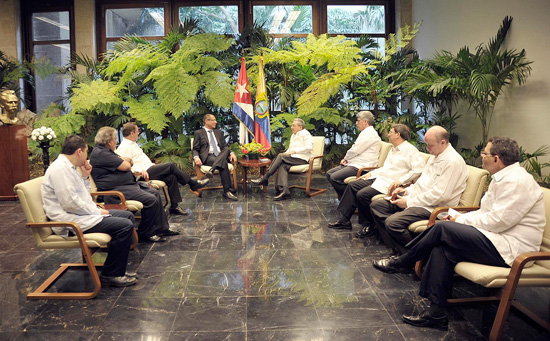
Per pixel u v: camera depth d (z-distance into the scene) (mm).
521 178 2699
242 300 3203
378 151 5660
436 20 8672
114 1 10039
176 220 5445
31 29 10320
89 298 3244
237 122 9492
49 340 2670
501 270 2574
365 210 4656
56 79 10508
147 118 8242
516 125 6438
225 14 10148
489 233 2715
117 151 5551
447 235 2742
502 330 2486
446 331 2752
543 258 2410
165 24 10133
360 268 3818
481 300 3111
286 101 8969
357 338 2672
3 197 6691
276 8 10125
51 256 4203
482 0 7070
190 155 8773
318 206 6117
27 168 6875
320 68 9148
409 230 3654
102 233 3348
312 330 2768
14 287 3488
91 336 2713
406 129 4578
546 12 5703
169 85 8141
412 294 3287
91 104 8219
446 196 3555
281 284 3486
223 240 4637
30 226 3123
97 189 4555
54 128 8391
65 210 3303
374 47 9312
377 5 10172
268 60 8508
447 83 6414
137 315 2984
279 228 5062
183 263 3965
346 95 9641
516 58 6016
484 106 6547
